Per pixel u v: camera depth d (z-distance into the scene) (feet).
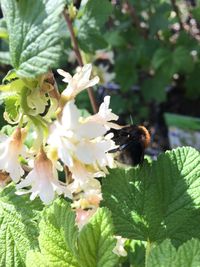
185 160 0.37
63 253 0.32
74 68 0.87
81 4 0.68
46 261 0.32
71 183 0.37
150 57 1.19
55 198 0.36
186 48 1.19
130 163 0.38
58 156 0.34
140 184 0.37
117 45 1.16
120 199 0.37
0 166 0.34
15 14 0.32
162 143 1.11
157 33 1.23
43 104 0.33
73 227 0.32
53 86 0.33
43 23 0.31
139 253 0.42
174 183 0.37
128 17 1.22
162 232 0.37
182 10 1.43
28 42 0.31
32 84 0.33
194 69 1.25
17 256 0.36
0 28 0.43
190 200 0.37
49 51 0.30
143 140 0.38
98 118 0.34
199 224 0.36
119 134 0.38
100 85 0.99
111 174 0.37
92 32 0.68
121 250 0.38
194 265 0.29
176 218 0.37
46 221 0.33
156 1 1.20
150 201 0.37
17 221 0.37
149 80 1.22
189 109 1.26
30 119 0.33
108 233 0.31
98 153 0.32
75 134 0.31
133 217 0.37
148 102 1.23
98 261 0.32
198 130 0.91
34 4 0.31
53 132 0.32
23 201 0.38
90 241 0.32
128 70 1.18
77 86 0.34
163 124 1.21
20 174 0.34
